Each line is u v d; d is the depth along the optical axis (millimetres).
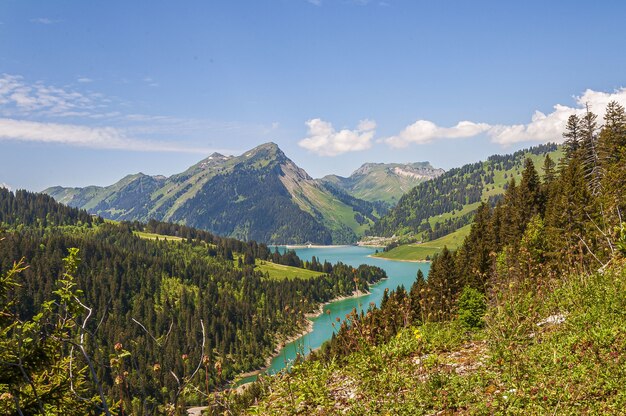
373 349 10844
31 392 8500
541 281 13680
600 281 12602
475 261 54875
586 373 8203
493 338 10844
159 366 5770
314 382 10695
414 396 9094
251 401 10484
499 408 7879
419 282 56219
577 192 42938
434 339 12789
